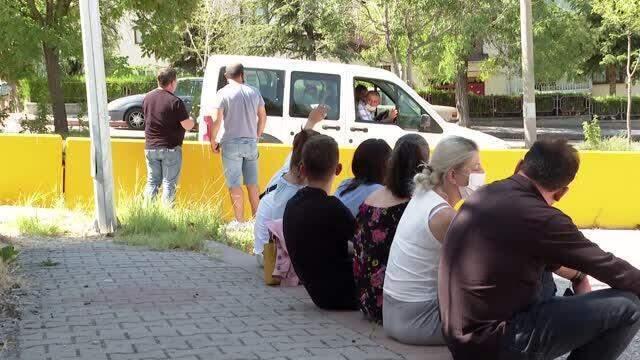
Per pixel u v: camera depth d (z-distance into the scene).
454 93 40.06
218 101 9.92
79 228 9.25
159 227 8.99
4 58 18.42
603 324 3.72
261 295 6.36
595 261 3.71
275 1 34.53
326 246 5.71
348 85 12.19
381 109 12.37
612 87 44.22
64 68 21.89
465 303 3.82
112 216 9.13
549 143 3.87
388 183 5.17
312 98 12.17
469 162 4.60
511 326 3.75
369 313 5.36
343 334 5.16
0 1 17.31
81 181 10.88
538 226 3.70
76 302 5.95
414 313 4.74
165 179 9.98
